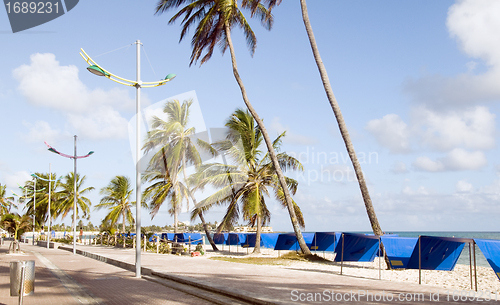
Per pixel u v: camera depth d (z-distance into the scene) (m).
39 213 61.28
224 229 26.89
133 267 16.28
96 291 10.46
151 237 33.28
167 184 32.06
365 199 17.25
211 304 8.62
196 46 23.09
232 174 26.34
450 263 12.87
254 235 31.83
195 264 17.06
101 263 19.66
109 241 39.31
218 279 11.72
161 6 23.17
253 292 9.10
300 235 22.81
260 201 26.66
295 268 17.70
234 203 26.55
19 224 43.34
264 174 26.94
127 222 46.56
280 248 25.39
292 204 23.53
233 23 24.19
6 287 10.81
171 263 17.62
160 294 9.96
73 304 8.62
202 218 32.53
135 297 9.51
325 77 18.25
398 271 17.67
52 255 25.91
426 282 14.71
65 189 56.38
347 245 15.23
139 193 14.20
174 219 34.16
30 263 8.09
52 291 10.40
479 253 40.91
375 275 16.02
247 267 15.77
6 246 39.44
